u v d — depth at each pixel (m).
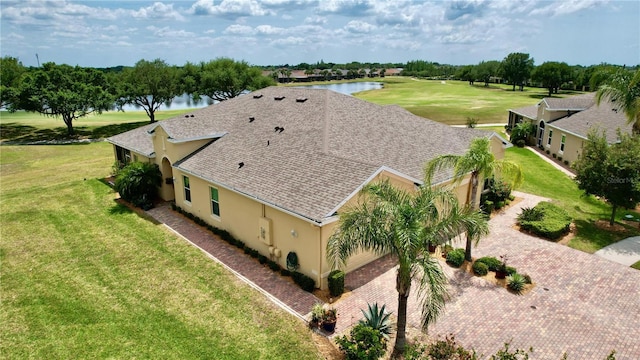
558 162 35.84
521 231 20.94
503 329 13.21
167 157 23.91
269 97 27.34
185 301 14.91
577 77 102.62
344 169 16.64
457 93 108.69
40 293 15.62
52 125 61.09
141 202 24.34
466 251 17.59
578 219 22.53
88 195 27.11
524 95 100.50
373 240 10.87
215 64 70.50
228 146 22.69
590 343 12.55
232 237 19.84
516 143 42.97
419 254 11.40
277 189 17.12
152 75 61.34
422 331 11.85
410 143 22.61
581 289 15.52
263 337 12.90
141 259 18.17
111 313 14.28
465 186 22.34
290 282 16.17
